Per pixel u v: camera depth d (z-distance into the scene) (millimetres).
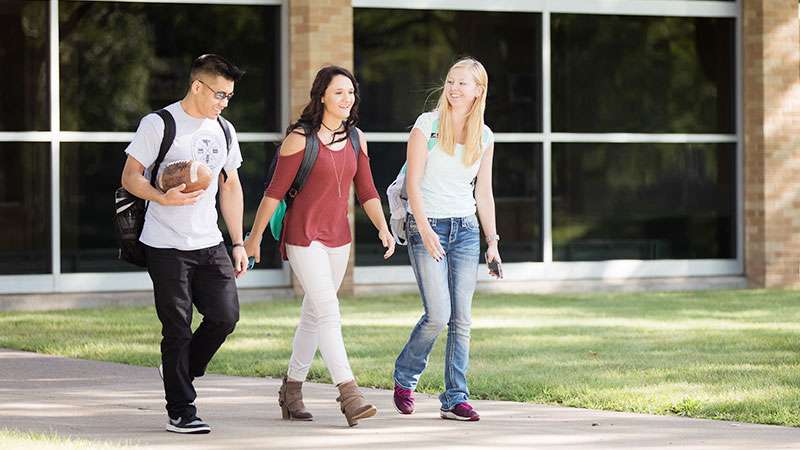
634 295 39844
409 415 20078
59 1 36969
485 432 18531
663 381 23016
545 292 40688
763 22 41781
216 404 21125
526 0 40844
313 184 18938
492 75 40656
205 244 18531
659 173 42312
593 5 41562
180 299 18344
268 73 38844
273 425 19062
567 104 41438
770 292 40719
